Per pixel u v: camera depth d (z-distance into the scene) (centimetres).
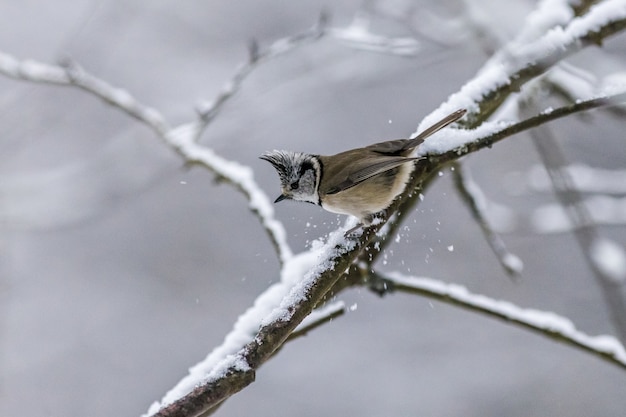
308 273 504
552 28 658
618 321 764
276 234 663
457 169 771
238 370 421
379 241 624
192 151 808
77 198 1251
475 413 1409
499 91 617
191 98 1461
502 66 633
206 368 477
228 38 1518
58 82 888
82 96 1403
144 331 1495
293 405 1437
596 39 613
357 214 603
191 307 1512
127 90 1466
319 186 629
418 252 1488
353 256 517
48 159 1441
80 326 1483
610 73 1009
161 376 1459
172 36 1509
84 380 1446
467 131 588
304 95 1258
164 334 1492
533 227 924
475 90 620
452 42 1058
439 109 613
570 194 816
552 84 813
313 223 1441
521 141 1447
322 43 1247
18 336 1452
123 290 1525
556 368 1437
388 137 1500
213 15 1518
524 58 629
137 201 1566
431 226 1502
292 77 1227
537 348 1458
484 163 1463
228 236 1562
